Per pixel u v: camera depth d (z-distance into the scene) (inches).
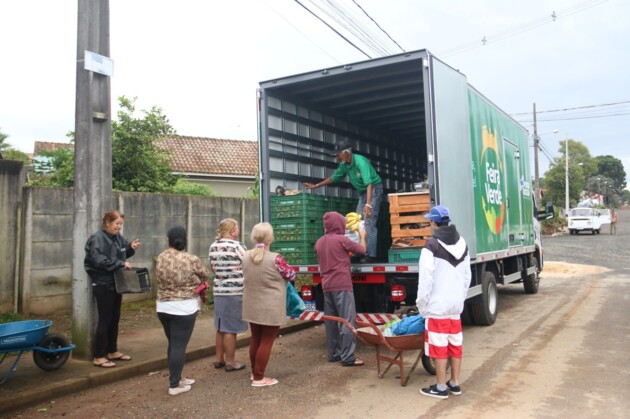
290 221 298.5
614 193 4229.8
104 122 250.8
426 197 272.8
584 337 290.4
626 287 512.4
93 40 246.8
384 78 307.1
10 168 314.0
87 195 243.6
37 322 224.2
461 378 219.1
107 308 233.1
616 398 189.0
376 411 182.5
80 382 212.4
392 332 214.5
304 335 329.1
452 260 195.6
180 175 646.5
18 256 316.8
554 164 2114.9
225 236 244.4
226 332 238.7
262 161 301.1
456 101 291.7
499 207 361.7
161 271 205.5
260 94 304.3
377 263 278.1
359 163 308.8
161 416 183.3
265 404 193.5
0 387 202.7
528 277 477.7
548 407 181.5
